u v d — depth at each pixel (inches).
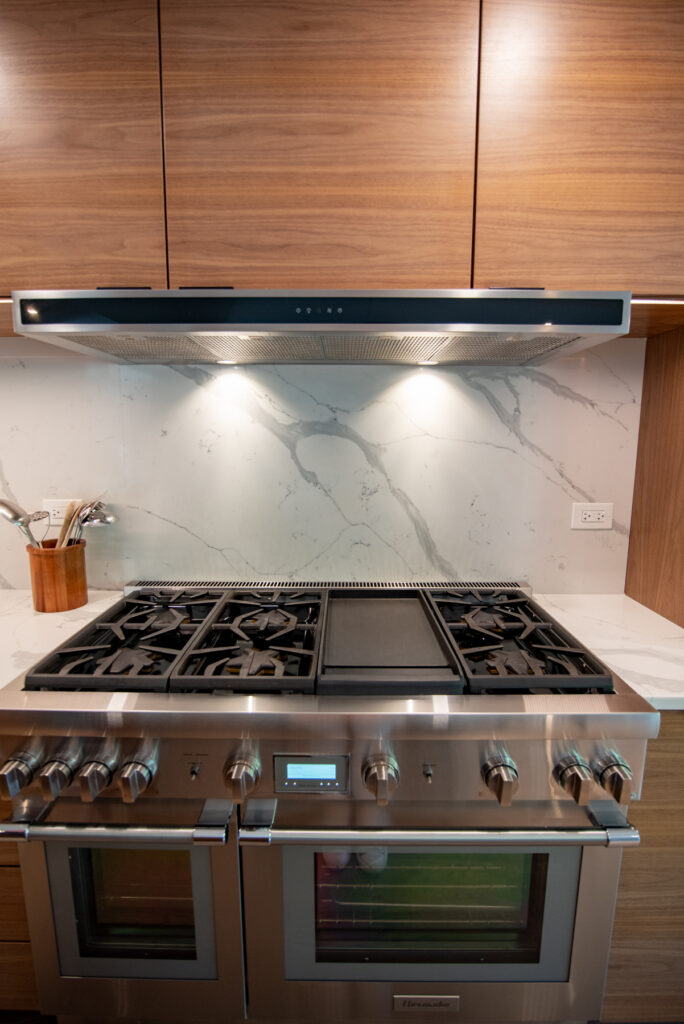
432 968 37.4
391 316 34.7
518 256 37.5
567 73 36.2
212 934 36.5
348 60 36.0
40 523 54.6
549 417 52.8
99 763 31.9
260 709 31.5
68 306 34.8
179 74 36.2
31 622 47.2
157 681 33.8
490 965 37.2
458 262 37.5
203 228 37.4
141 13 35.7
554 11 35.7
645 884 37.7
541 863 35.7
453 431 53.1
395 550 55.0
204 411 52.9
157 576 55.4
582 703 32.3
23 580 55.8
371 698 32.6
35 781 32.8
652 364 50.4
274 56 36.0
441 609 48.0
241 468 53.7
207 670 35.0
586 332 34.8
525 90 36.3
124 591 53.6
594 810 34.3
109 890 37.6
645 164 36.9
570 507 54.2
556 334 35.7
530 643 41.0
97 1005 38.1
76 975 37.7
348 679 33.5
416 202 37.0
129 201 37.3
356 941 37.5
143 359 50.2
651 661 39.6
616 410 52.7
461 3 35.5
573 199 37.1
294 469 53.7
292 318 34.7
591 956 36.9
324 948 37.4
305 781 32.8
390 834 32.9
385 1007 38.0
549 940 36.6
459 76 36.1
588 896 35.9
